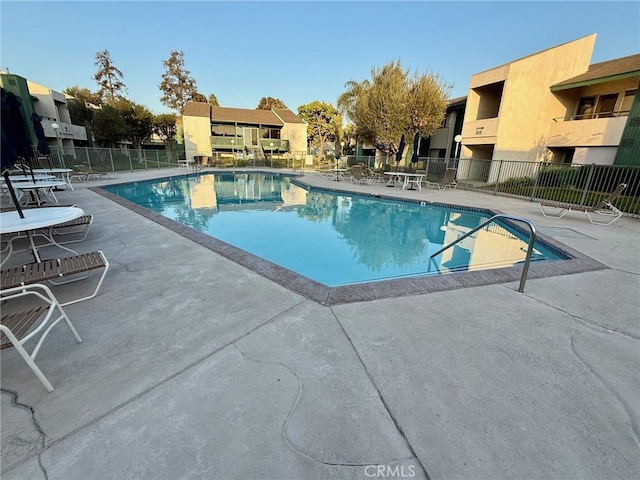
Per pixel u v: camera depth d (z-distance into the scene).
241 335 2.23
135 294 2.87
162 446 1.37
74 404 1.59
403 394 1.69
